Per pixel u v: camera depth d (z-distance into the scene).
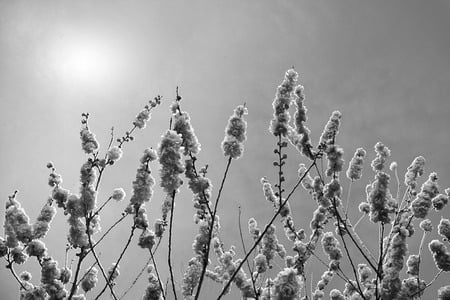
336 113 6.05
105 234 5.37
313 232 6.69
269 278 5.57
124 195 5.71
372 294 6.48
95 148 5.72
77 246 5.23
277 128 5.18
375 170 6.07
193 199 5.25
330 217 6.50
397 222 5.80
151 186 5.32
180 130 4.89
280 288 3.62
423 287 5.23
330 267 6.16
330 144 5.87
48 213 5.55
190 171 4.91
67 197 5.44
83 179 5.46
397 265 4.93
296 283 3.70
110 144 5.80
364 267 6.82
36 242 5.29
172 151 4.55
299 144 5.97
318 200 6.50
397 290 4.85
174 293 4.30
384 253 5.53
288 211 6.73
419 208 5.24
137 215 5.41
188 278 5.59
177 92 5.05
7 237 5.28
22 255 5.40
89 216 5.49
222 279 6.08
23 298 5.14
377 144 6.18
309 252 6.34
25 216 5.42
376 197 5.62
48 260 5.33
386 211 5.53
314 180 6.59
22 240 5.32
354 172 6.17
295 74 5.45
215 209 4.59
